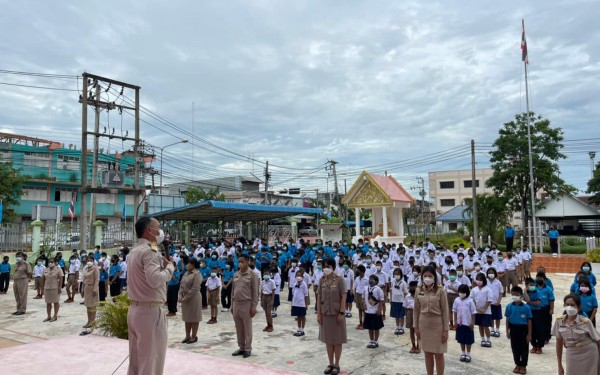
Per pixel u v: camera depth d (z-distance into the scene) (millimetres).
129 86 26016
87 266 10875
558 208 31281
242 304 8469
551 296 9148
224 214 27859
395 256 16812
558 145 27844
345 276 12875
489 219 29781
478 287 9539
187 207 24156
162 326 4305
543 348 9258
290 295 12273
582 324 5617
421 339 6492
